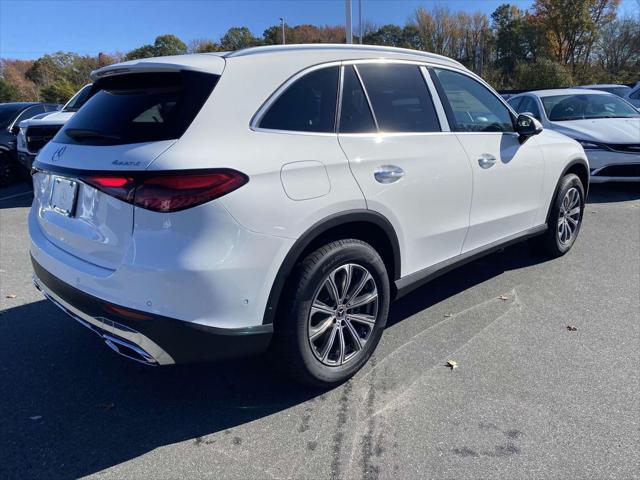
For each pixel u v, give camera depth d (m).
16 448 2.38
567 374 2.94
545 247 4.77
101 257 2.35
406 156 2.95
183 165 2.11
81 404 2.73
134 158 2.18
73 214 2.49
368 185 2.70
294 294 2.48
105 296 2.29
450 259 3.49
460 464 2.25
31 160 7.78
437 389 2.81
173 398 2.78
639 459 2.28
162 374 3.02
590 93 8.51
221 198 2.15
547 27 44.00
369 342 2.92
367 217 2.71
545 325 3.54
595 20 43.66
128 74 2.63
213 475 2.21
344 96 2.77
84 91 8.45
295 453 2.34
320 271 2.53
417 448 2.36
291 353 2.54
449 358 3.13
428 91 3.30
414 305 3.92
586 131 7.18
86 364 3.12
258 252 2.27
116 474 2.23
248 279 2.27
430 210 3.16
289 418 2.60
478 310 3.80
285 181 2.35
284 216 2.33
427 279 3.32
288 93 2.53
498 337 3.38
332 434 2.47
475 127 3.61
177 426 2.55
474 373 2.96
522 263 4.80
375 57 3.02
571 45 43.75
